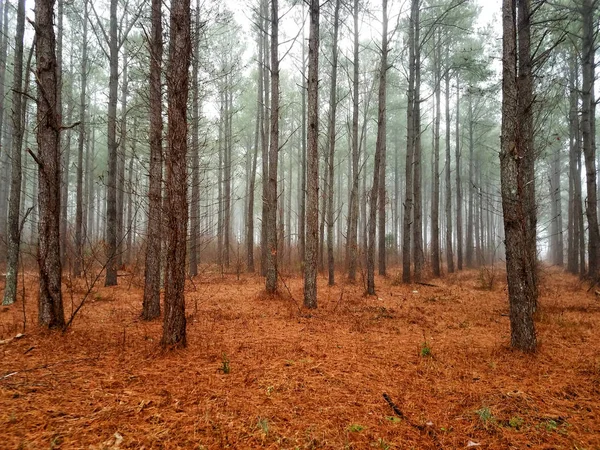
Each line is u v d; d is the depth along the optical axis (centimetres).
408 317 769
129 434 282
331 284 1301
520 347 518
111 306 821
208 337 577
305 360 474
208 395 358
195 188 1221
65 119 1786
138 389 368
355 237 1427
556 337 604
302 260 1759
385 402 356
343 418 322
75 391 358
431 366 457
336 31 1351
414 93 1555
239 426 301
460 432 304
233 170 2561
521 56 844
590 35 1261
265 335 602
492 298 1047
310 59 853
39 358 452
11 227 808
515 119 521
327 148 1598
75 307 788
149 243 707
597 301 970
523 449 281
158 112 698
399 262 2469
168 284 503
